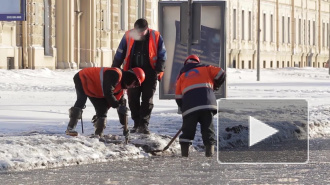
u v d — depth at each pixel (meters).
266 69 137.50
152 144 24.41
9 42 80.94
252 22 154.62
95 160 22.09
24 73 77.44
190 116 22.75
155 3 117.81
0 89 60.81
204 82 22.81
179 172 19.89
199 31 33.22
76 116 24.56
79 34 95.81
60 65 90.44
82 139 23.73
